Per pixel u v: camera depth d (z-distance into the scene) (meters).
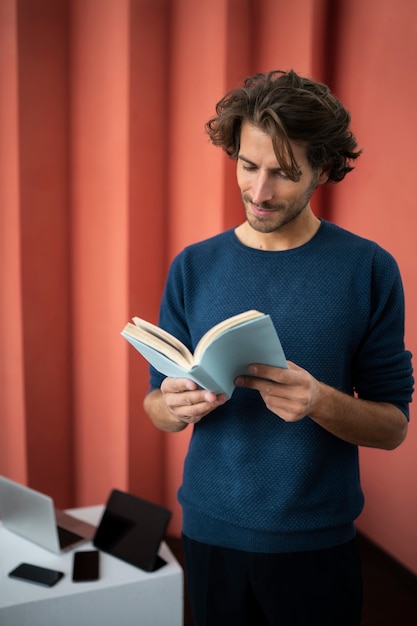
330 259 1.10
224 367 0.93
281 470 1.09
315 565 1.11
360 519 2.57
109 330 2.56
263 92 0.99
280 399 0.96
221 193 2.33
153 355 0.98
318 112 0.97
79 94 2.46
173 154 2.46
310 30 2.22
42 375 2.62
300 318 1.09
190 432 2.58
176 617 1.66
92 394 2.65
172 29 2.38
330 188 2.53
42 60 2.41
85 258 2.56
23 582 1.57
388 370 1.11
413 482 2.25
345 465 1.13
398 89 2.11
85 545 1.78
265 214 1.03
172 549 2.61
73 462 2.75
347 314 1.08
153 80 2.39
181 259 1.21
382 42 2.15
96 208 2.51
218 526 1.14
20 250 2.48
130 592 1.59
